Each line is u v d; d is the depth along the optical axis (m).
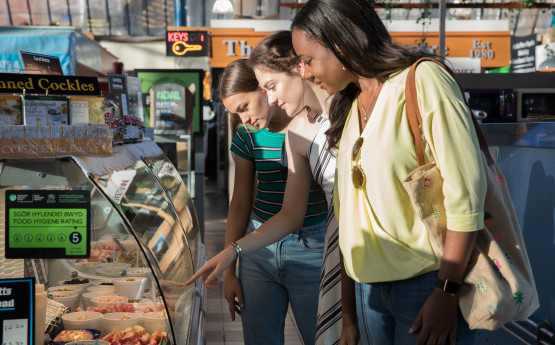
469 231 1.41
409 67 1.56
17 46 7.90
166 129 6.06
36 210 2.03
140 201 2.16
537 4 15.18
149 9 21.31
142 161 2.60
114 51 19.11
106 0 21.16
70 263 2.42
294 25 1.64
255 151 2.46
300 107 2.21
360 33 1.53
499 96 5.43
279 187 2.44
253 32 14.70
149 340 2.13
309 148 2.21
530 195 2.71
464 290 1.48
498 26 15.41
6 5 21.17
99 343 2.10
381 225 1.59
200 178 6.59
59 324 2.23
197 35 11.38
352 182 1.66
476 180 1.41
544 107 5.45
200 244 3.38
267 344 2.48
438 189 1.49
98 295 2.38
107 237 2.32
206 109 12.27
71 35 8.20
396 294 1.61
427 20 15.30
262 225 2.29
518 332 2.77
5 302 1.81
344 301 1.91
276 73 2.17
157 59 19.23
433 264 1.54
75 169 1.85
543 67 9.52
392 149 1.53
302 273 2.39
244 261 2.48
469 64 11.28
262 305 2.46
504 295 1.43
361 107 1.72
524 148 2.76
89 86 2.06
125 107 3.50
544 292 2.60
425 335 1.48
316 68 1.61
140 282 2.38
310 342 2.46
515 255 1.52
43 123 1.82
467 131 1.43
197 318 2.30
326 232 2.10
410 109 1.49
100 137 1.82
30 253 2.04
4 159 1.76
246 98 2.31
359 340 1.93
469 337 1.56
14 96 1.78
